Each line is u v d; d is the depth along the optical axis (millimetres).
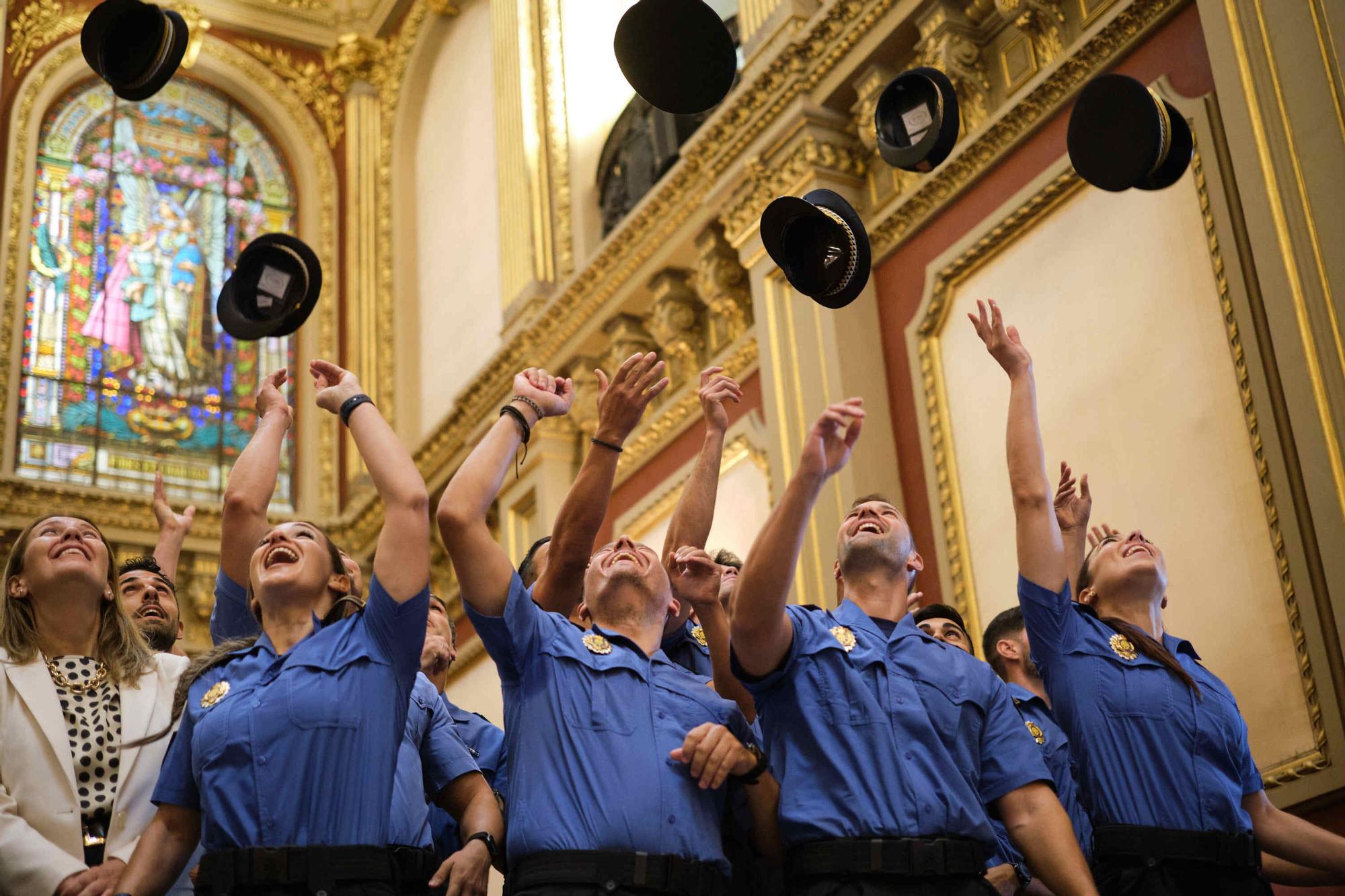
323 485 10852
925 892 2730
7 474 9766
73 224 10836
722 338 7617
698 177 7359
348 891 2641
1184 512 4730
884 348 6246
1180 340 4875
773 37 6871
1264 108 4617
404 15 11867
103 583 3322
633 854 2715
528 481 8570
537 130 9555
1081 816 3482
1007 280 5672
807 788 2869
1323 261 4352
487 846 3020
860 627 3043
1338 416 4211
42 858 2881
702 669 3529
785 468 6402
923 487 5898
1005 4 5852
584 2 9711
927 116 3885
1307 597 4254
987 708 2994
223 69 11641
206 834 2705
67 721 3158
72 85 11180
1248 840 3146
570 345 8438
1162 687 3242
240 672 2883
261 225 11523
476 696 8891
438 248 10891
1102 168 3867
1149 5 5238
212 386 10891
